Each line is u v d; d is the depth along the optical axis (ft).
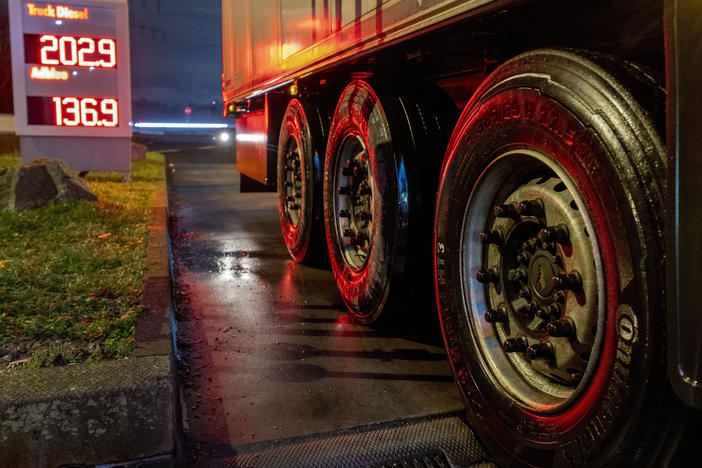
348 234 12.51
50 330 9.84
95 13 33.04
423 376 10.20
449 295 8.23
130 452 6.44
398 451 7.79
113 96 34.19
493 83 7.04
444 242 8.32
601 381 5.41
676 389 4.46
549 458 6.28
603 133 5.26
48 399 6.21
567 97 5.70
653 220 4.79
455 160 7.99
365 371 10.39
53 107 33.24
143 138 120.78
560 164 5.87
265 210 29.81
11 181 24.07
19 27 32.01
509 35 8.34
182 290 15.44
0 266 14.01
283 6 15.61
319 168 15.46
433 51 9.50
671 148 4.38
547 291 6.61
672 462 5.08
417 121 10.34
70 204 24.03
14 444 6.16
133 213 23.57
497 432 7.16
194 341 11.79
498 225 7.51
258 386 9.77
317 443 7.92
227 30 25.34
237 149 26.81
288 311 13.73
